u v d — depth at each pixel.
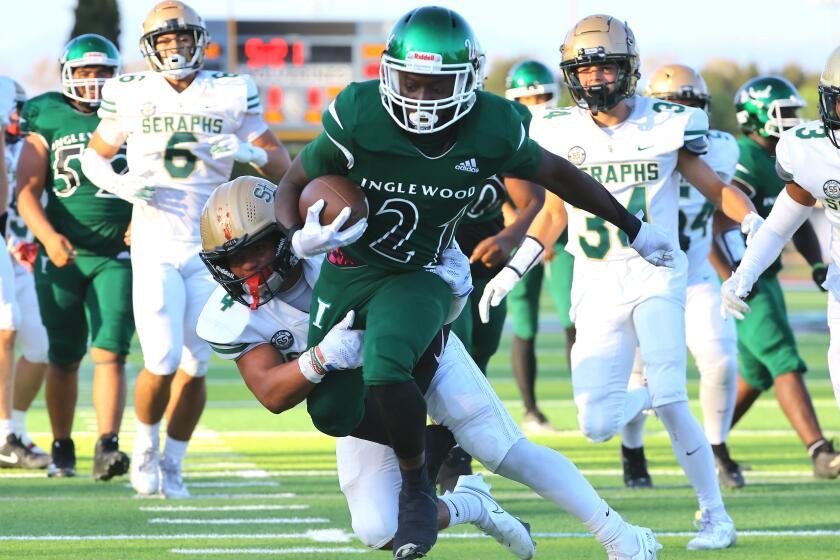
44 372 19.55
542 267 24.08
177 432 16.97
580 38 14.06
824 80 11.13
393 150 9.66
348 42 72.38
